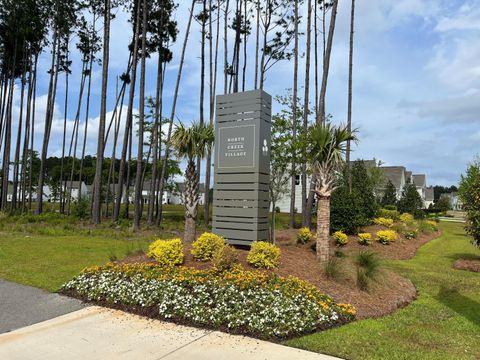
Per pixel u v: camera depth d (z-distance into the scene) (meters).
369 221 18.02
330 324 5.48
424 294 7.81
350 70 21.72
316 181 9.13
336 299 6.38
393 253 13.30
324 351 4.54
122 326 5.36
